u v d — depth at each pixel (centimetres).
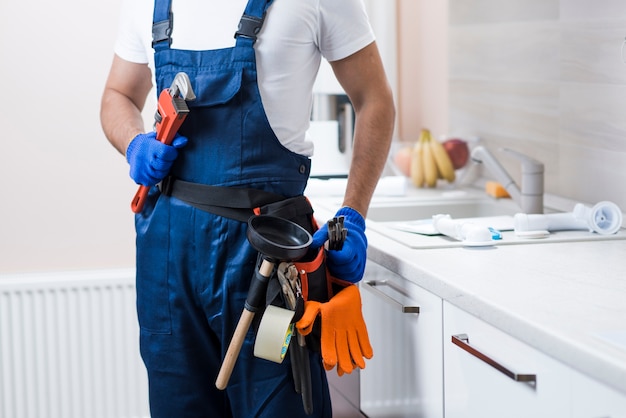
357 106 181
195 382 174
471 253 178
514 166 264
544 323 125
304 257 165
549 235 193
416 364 173
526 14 250
